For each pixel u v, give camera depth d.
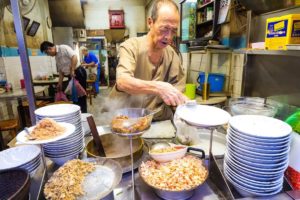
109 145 1.02
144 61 1.40
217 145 1.04
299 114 0.86
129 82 1.14
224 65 2.79
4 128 2.60
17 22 0.89
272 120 0.76
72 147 0.88
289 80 1.48
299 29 1.08
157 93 1.05
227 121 0.75
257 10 1.66
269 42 1.24
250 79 1.86
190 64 3.94
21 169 0.62
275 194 0.68
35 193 0.68
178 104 0.99
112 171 0.71
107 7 7.61
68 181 0.63
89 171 0.69
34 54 4.67
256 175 0.65
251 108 1.14
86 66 6.18
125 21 7.74
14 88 3.39
